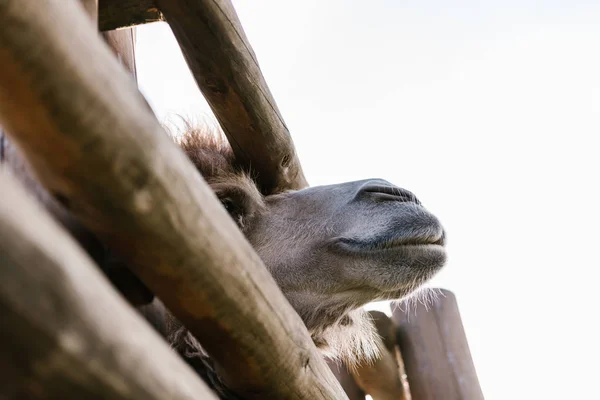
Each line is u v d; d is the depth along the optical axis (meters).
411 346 5.80
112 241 1.55
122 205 1.39
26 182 1.80
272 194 4.14
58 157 1.30
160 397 1.16
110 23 3.17
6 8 1.12
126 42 3.44
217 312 1.76
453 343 5.78
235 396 3.14
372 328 4.99
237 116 3.45
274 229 3.92
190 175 1.52
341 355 4.49
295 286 3.73
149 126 1.37
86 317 1.03
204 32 3.01
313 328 3.79
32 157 1.36
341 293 3.66
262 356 1.99
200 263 1.60
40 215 1.03
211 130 4.55
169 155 1.44
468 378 5.69
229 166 4.10
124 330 1.10
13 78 1.18
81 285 1.04
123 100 1.30
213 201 1.63
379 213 3.67
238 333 1.86
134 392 1.11
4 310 0.94
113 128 1.29
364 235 3.62
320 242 3.75
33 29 1.15
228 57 3.10
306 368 2.24
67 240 1.07
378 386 5.75
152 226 1.46
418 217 3.62
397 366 5.86
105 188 1.35
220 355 2.00
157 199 1.42
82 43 1.23
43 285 0.98
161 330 2.58
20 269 0.95
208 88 3.28
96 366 1.04
